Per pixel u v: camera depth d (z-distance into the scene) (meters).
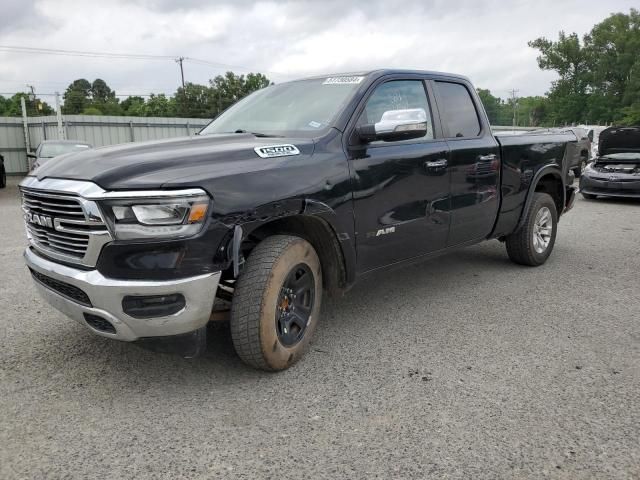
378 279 5.81
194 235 2.96
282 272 3.38
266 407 3.14
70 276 3.04
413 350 3.95
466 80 5.30
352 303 5.02
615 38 59.19
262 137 3.92
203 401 3.21
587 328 4.39
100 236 2.92
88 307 3.06
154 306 2.97
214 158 3.25
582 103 61.69
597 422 2.97
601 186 12.49
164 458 2.66
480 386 3.39
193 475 2.54
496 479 2.51
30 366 3.66
